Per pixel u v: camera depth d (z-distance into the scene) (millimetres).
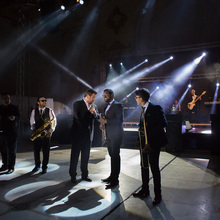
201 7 13812
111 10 15438
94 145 7578
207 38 14227
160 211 2664
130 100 17641
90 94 3701
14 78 13094
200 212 2641
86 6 14594
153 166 2881
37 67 14375
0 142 4340
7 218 2492
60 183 3699
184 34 14836
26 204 2867
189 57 15672
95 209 2717
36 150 4453
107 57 16766
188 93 16297
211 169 4617
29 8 12781
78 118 3684
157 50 15422
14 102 11023
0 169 4414
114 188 3461
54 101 15539
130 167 4762
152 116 2873
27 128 9984
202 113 15766
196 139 7102
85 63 16562
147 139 2887
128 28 15562
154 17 15070
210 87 15648
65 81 16016
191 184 3662
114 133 3580
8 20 12648
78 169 4598
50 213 2615
